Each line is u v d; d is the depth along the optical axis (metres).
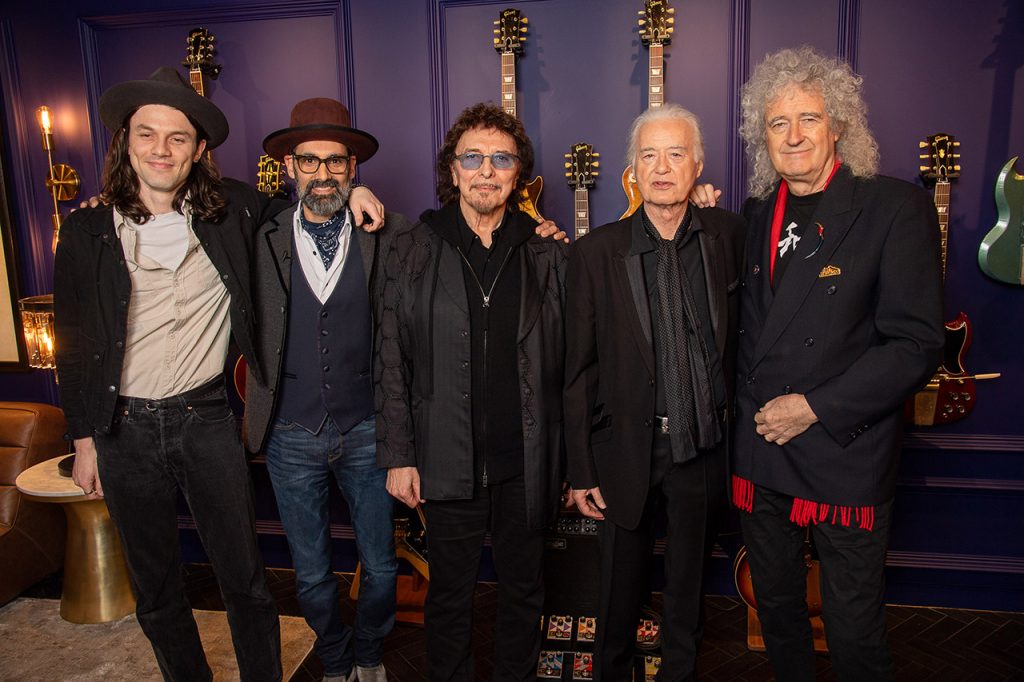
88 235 1.73
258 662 1.96
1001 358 2.46
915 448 2.52
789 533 1.75
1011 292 2.43
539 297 1.79
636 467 1.72
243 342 1.83
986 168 2.38
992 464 2.50
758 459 1.70
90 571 2.52
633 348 1.72
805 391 1.60
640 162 1.67
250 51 2.71
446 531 1.84
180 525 2.97
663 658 1.84
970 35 2.34
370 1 2.62
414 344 1.83
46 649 2.38
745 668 2.25
